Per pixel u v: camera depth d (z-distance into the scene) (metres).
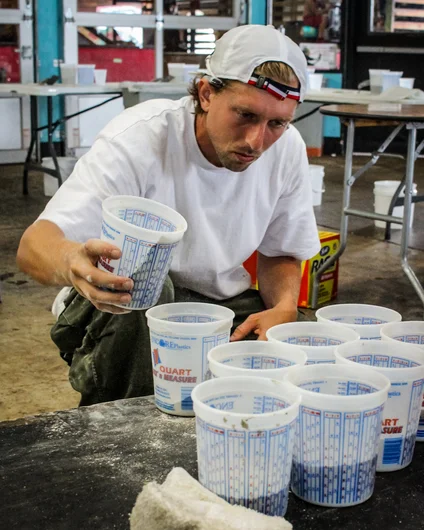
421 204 6.35
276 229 2.01
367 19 8.76
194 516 0.91
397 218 3.62
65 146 7.99
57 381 2.92
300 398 1.02
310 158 8.84
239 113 1.47
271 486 1.00
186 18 8.44
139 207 1.33
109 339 1.78
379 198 5.30
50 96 6.01
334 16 8.80
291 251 2.02
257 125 1.48
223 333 1.32
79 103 7.91
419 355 1.21
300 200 1.97
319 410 1.04
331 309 1.44
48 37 7.82
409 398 1.15
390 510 1.07
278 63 1.43
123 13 8.11
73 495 1.08
